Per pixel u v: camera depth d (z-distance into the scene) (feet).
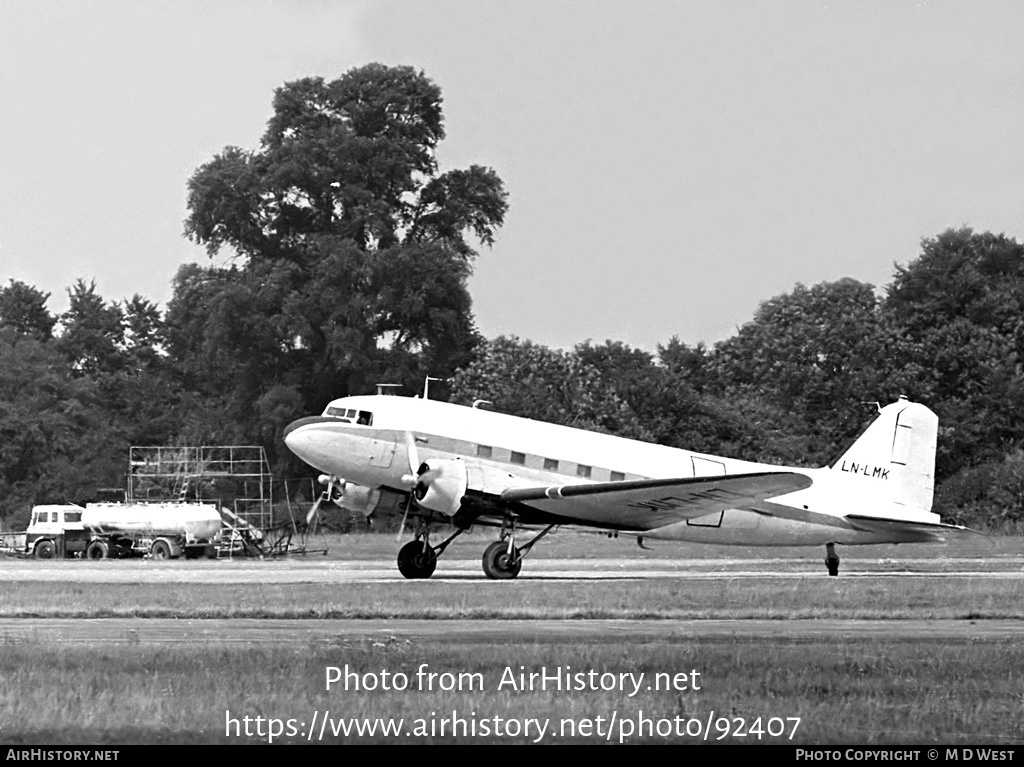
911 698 189.88
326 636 242.58
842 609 296.30
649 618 281.95
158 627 260.83
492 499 392.27
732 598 312.29
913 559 572.51
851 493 442.09
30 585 357.82
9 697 186.50
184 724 176.14
